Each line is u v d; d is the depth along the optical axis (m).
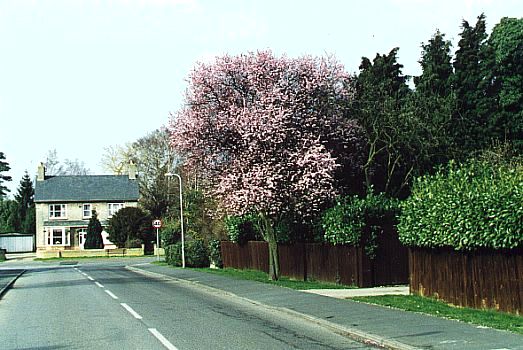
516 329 12.70
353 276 24.58
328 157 26.06
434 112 33.78
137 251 71.50
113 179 86.31
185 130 26.98
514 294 14.96
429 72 39.84
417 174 32.03
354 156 31.47
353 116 30.94
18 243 91.75
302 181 25.70
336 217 24.92
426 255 19.16
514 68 39.72
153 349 11.77
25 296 24.19
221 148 27.23
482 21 41.25
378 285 24.36
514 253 14.91
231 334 13.55
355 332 13.09
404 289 22.77
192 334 13.58
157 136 85.69
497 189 15.16
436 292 18.53
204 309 18.58
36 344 12.71
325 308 17.28
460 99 37.72
